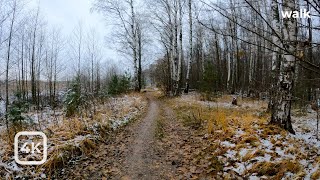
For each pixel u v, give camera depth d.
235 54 26.59
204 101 20.14
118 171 6.12
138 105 17.91
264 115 12.38
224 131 8.30
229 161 6.14
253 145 6.69
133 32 29.00
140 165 6.46
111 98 20.58
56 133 8.24
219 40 36.38
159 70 46.91
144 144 8.20
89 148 7.46
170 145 8.02
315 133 8.84
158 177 5.76
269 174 5.29
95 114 11.67
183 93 27.80
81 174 5.95
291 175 5.06
